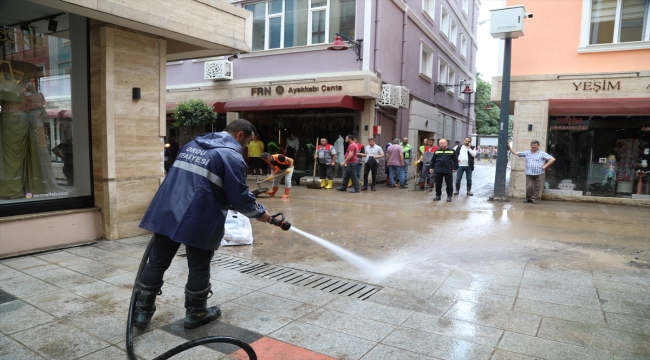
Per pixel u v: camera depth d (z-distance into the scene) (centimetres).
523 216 827
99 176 587
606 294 404
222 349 296
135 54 600
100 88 572
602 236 651
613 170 1041
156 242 318
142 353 289
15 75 527
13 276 434
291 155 1484
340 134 1406
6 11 520
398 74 1558
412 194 1174
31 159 544
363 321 342
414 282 438
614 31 1020
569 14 1042
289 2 1434
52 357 281
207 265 327
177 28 592
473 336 317
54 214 539
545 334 320
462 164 1149
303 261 511
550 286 425
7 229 497
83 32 574
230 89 1520
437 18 1973
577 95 1036
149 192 631
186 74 1634
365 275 460
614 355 289
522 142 1088
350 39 1336
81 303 368
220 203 314
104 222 589
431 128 1927
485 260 520
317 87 1364
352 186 1359
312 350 295
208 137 325
